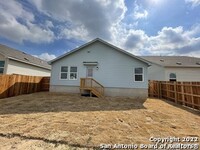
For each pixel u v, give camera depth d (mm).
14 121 5570
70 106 8742
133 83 13359
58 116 6496
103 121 5988
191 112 8203
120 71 13648
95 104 9594
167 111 8266
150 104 10297
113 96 13383
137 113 7559
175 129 5293
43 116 6414
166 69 18828
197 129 5348
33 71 19453
